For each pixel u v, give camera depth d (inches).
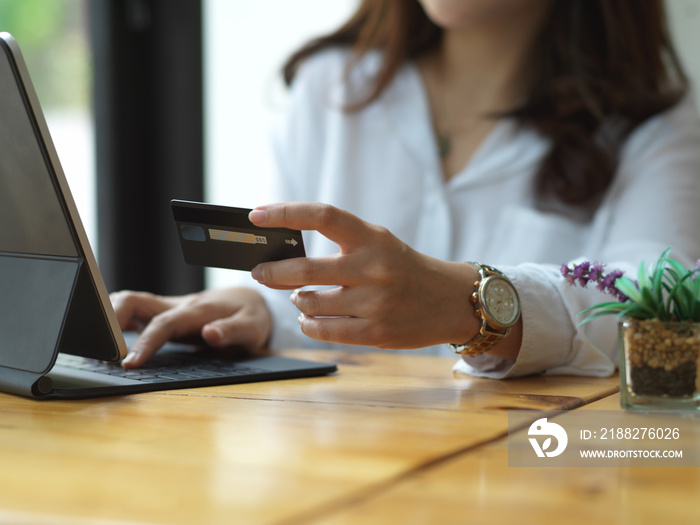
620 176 54.6
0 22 75.7
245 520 12.5
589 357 32.8
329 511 13.1
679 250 47.8
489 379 31.7
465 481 15.2
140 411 22.9
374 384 29.6
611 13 57.0
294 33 88.5
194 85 92.2
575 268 26.5
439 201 59.1
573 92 56.4
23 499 13.6
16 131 23.6
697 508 13.7
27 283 26.4
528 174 57.9
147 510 13.0
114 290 90.7
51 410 23.0
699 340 23.5
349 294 28.3
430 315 29.1
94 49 86.7
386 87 62.2
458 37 61.2
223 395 26.3
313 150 64.9
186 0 91.5
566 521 12.8
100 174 88.0
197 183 93.0
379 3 64.0
